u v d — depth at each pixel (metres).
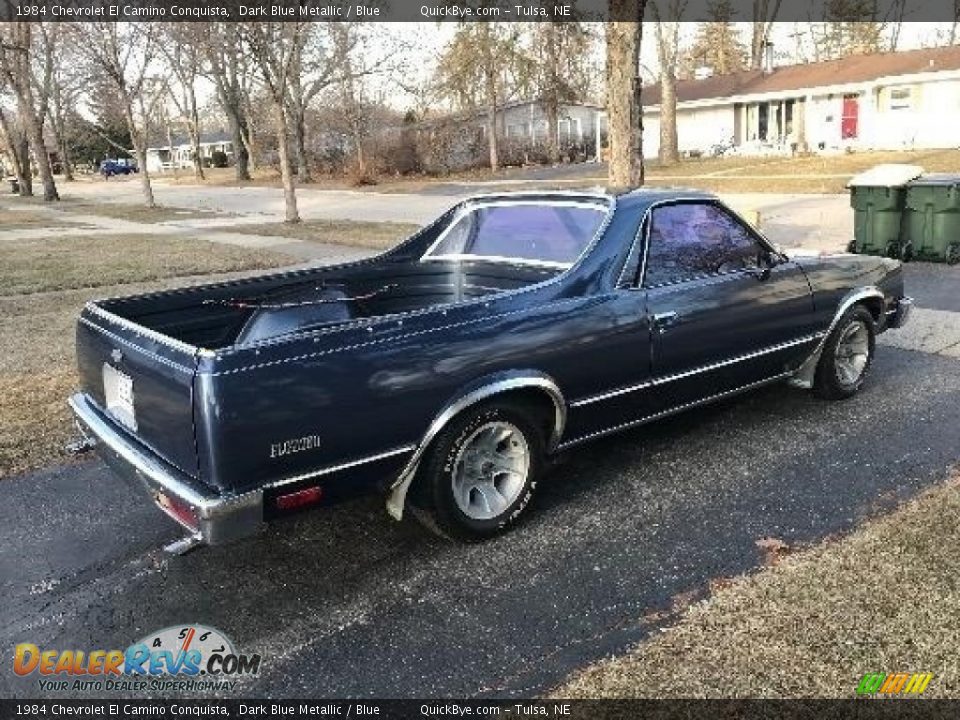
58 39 34.81
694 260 4.46
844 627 2.96
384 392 3.29
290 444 3.08
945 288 8.98
